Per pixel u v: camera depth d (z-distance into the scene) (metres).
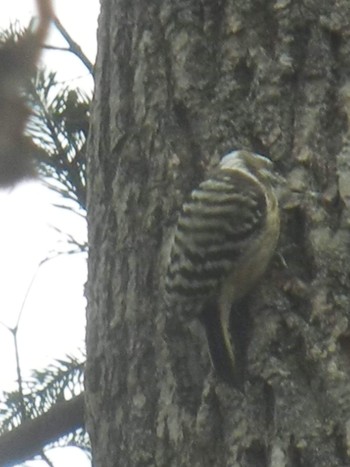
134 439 7.90
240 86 8.22
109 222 8.45
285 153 8.01
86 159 9.14
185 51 8.38
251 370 7.62
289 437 7.30
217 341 7.76
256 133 8.09
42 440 9.05
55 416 8.98
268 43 8.22
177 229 7.97
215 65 8.33
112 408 8.10
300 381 7.48
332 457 7.19
